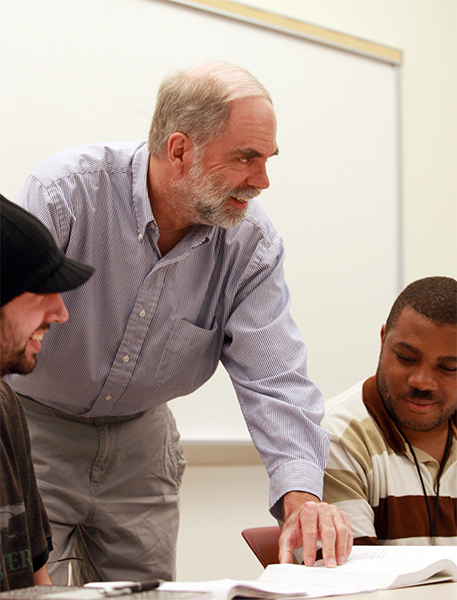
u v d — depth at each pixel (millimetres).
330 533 917
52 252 765
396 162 2527
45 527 914
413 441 1321
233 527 2133
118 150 1243
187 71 1209
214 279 1311
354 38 2465
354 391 1368
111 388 1302
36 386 1303
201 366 1368
